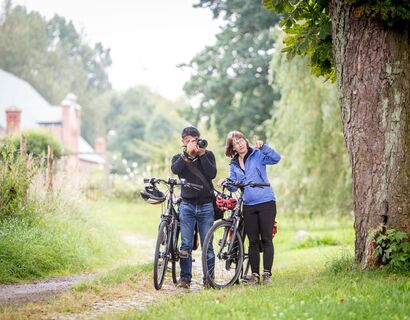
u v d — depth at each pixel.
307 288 11.07
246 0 59.22
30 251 17.00
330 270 13.41
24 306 10.89
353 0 12.36
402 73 12.51
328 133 34.62
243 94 60.78
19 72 139.88
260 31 59.69
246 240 16.25
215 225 12.80
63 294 12.09
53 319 9.77
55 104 142.62
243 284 12.98
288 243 28.98
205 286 12.73
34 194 22.66
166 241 13.19
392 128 12.45
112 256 22.78
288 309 9.09
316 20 14.21
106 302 11.43
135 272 14.73
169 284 13.76
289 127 35.62
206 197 13.21
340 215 34.97
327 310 8.91
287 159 36.78
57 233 20.33
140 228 39.47
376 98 12.51
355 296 10.02
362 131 12.62
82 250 19.81
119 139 149.00
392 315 8.80
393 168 12.44
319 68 14.98
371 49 12.55
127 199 62.53
